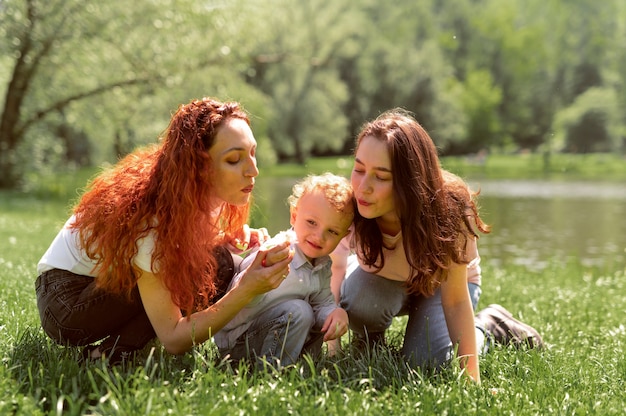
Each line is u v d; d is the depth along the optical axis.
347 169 40.22
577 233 14.64
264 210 15.71
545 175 40.38
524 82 62.50
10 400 2.53
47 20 16.48
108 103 19.23
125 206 2.94
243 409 2.60
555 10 69.25
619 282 6.93
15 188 19.44
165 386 2.73
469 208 3.40
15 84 18.11
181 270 2.97
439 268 3.27
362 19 38.62
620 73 62.16
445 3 62.75
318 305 3.46
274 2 21.89
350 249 3.78
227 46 18.73
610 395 3.12
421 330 3.48
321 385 2.89
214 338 3.43
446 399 2.81
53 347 3.22
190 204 2.95
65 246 3.16
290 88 39.78
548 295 5.69
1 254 6.90
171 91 18.95
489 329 3.87
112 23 16.75
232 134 3.01
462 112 50.41
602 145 59.09
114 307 3.10
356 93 47.16
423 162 3.19
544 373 3.33
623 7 70.56
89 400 2.67
